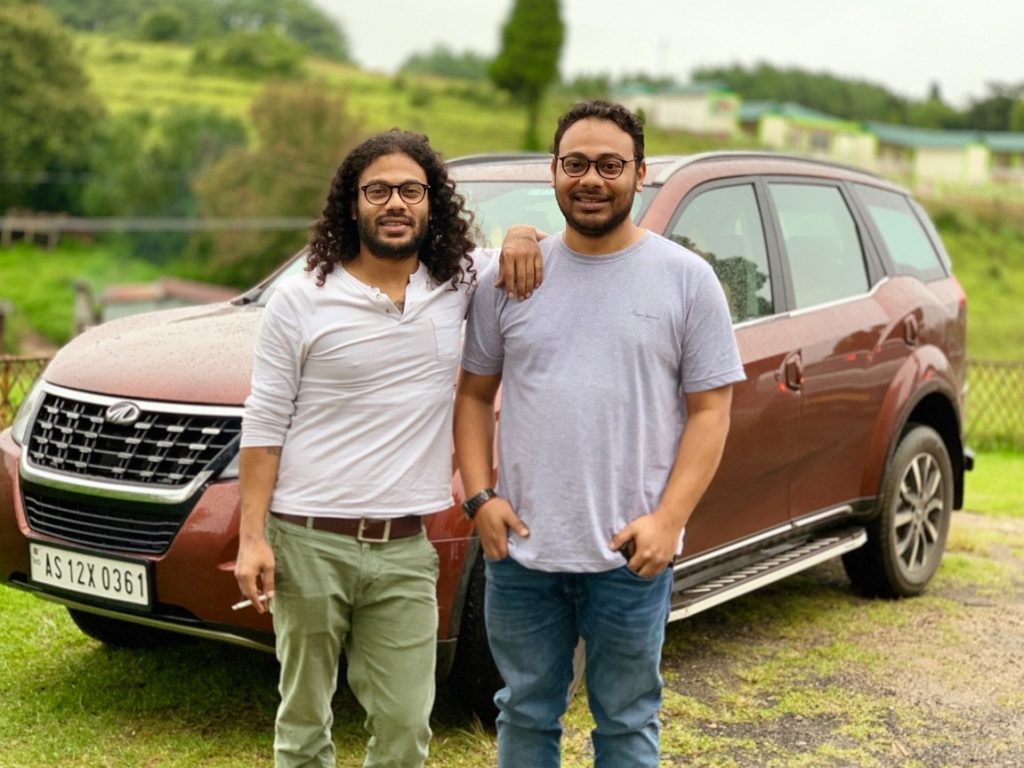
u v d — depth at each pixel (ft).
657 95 393.50
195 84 360.07
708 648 15.44
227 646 14.73
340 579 9.00
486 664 11.88
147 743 11.94
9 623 15.12
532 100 360.89
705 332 8.82
